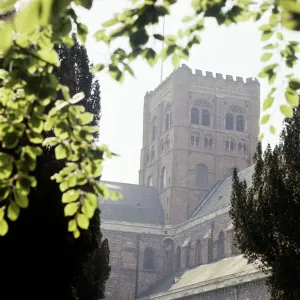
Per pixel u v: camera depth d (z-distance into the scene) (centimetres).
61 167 3822
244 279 11450
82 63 5841
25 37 1550
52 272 3922
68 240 3922
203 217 19100
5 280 3759
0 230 1816
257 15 1716
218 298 12756
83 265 4534
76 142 1842
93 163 1873
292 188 4472
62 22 1520
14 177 1777
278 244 4506
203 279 15025
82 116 1825
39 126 1803
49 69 1659
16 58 1574
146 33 1570
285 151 4612
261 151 5000
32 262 3819
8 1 1130
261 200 4600
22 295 3806
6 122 1773
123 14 1544
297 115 4669
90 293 5425
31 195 3738
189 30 1842
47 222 3800
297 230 4359
